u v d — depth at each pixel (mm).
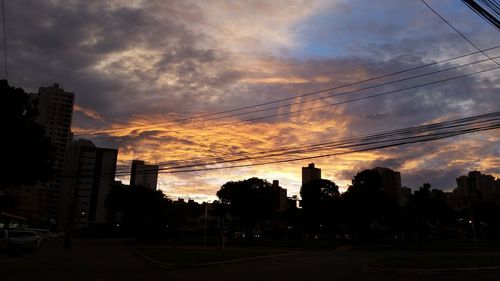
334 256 38625
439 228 100375
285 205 130375
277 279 19188
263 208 74875
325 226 85375
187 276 20328
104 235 99375
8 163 23484
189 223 82125
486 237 93875
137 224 74625
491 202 94750
